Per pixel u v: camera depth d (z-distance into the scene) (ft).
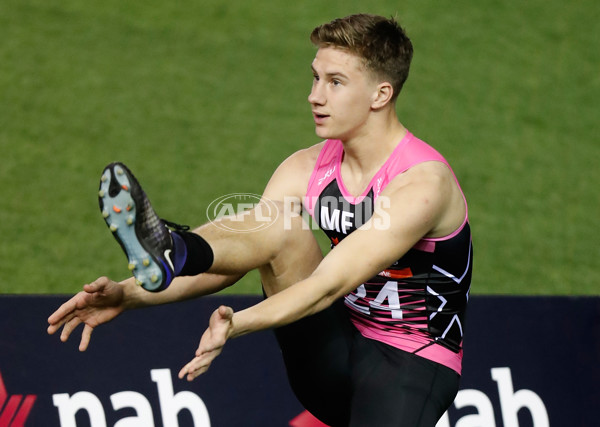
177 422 43.47
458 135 87.56
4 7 95.86
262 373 45.52
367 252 28.76
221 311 25.75
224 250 29.94
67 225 70.33
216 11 100.58
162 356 44.32
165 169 78.33
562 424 47.24
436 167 31.19
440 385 32.81
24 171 75.56
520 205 79.25
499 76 96.32
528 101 93.30
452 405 45.83
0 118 81.15
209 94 89.04
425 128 87.86
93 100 85.46
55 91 85.76
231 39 97.04
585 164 85.76
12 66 87.97
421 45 99.19
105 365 43.37
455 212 31.40
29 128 80.53
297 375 34.94
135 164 78.38
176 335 44.93
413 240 29.73
